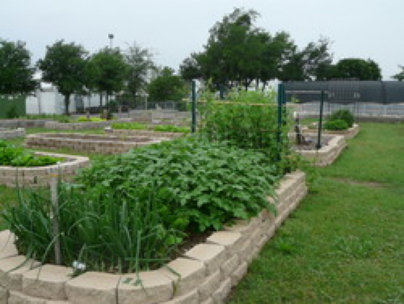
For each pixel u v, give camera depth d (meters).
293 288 3.40
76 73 30.98
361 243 4.33
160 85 32.84
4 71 27.33
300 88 32.16
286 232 4.63
